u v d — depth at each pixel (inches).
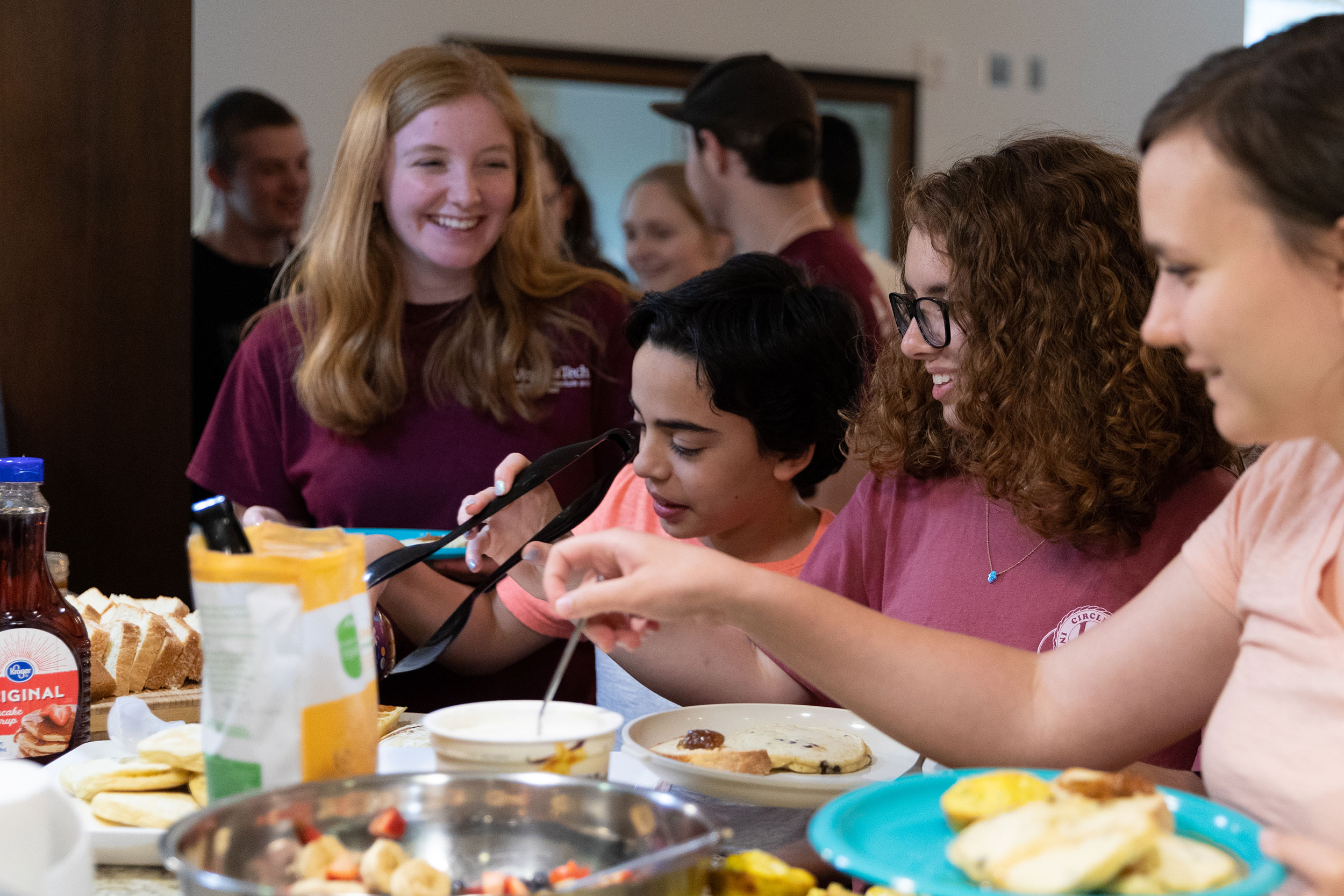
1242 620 35.1
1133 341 45.4
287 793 28.2
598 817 29.0
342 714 30.6
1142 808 24.9
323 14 193.2
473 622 62.2
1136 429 45.8
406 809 29.3
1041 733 36.5
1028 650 48.7
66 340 91.1
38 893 25.5
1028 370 46.4
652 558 35.1
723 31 214.8
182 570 96.0
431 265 75.9
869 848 27.1
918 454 54.1
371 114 73.0
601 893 24.1
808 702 51.6
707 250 159.8
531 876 28.7
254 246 131.2
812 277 87.0
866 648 36.4
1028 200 46.7
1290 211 25.5
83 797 36.0
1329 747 31.2
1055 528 47.0
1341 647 31.8
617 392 79.0
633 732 43.1
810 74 218.8
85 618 54.6
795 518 64.5
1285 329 26.4
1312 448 34.4
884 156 223.9
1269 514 34.6
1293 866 25.3
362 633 31.5
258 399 77.4
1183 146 27.0
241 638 29.7
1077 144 49.0
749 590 35.2
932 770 39.0
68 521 92.1
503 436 75.2
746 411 57.2
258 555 30.0
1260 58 26.9
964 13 227.9
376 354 74.1
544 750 31.3
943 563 52.0
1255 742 32.5
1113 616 38.4
